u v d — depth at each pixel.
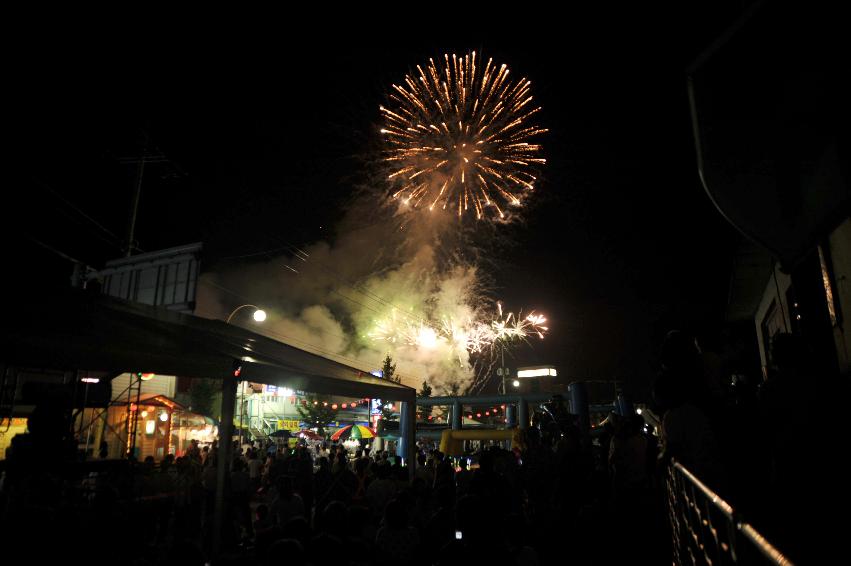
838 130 1.94
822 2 1.97
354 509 6.05
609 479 7.62
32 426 7.26
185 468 10.66
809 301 4.97
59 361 6.12
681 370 3.92
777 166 2.08
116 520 6.30
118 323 7.61
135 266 13.42
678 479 4.10
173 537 9.36
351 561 4.94
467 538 3.98
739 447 3.67
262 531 5.71
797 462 2.68
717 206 2.19
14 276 7.10
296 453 14.46
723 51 2.20
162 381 25.09
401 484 9.77
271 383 8.51
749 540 1.86
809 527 2.54
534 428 11.82
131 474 8.55
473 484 6.95
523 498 10.04
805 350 2.93
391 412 29.39
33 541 5.42
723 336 4.76
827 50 1.96
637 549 5.57
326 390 10.02
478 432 17.20
